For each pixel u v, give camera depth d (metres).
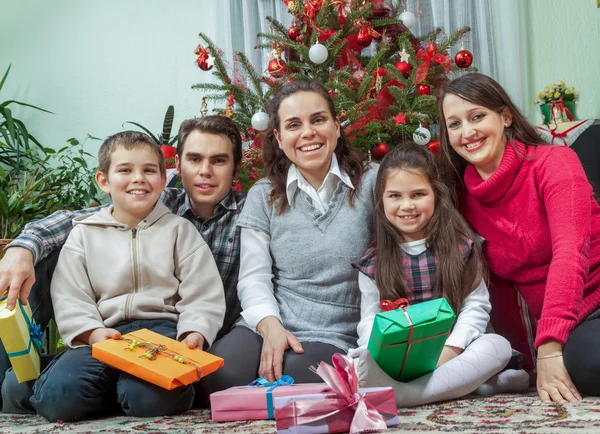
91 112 3.13
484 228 1.48
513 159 1.39
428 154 1.45
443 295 1.38
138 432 1.04
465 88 1.42
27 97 3.18
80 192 2.83
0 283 1.27
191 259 1.45
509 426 0.91
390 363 1.18
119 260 1.41
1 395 1.41
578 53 2.76
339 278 1.47
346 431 0.98
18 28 3.22
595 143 2.17
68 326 1.33
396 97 1.93
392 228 1.43
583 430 0.84
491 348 1.29
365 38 1.98
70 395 1.21
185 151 1.60
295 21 2.05
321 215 1.49
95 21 3.16
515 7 2.72
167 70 3.08
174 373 1.17
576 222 1.29
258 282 1.49
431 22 2.76
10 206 2.47
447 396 1.23
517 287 1.51
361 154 1.62
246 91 2.05
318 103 1.48
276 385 1.20
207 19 3.05
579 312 1.29
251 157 1.93
